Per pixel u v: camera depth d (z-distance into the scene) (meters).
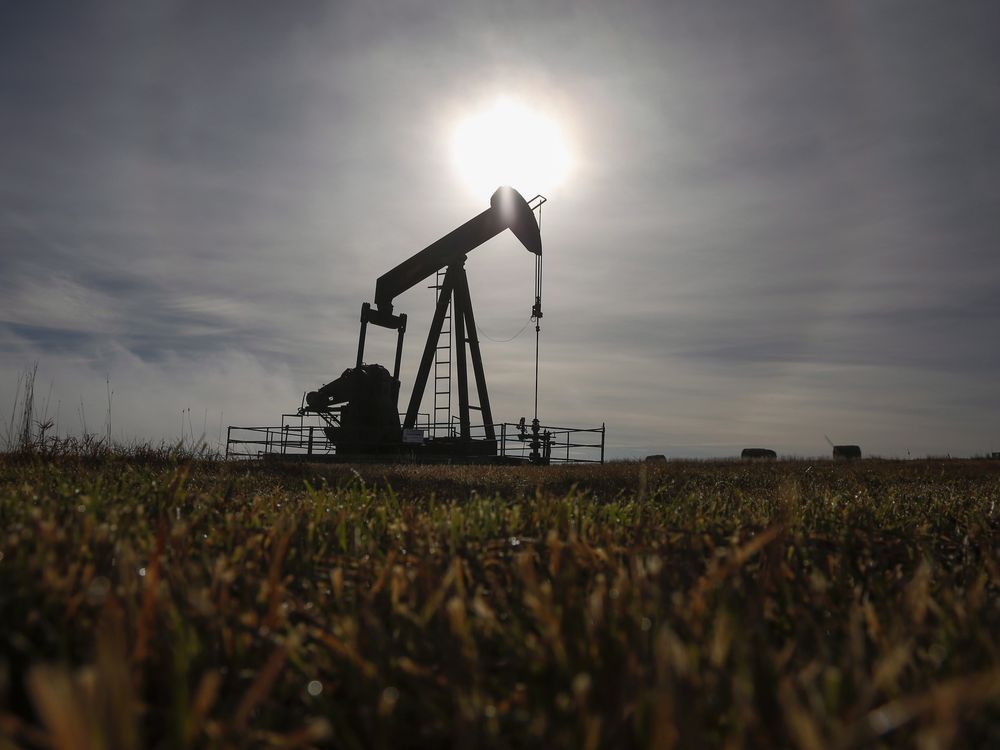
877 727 1.05
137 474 5.46
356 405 26.98
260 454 23.97
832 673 1.25
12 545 2.24
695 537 2.97
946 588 2.26
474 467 11.41
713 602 2.00
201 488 4.91
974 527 3.63
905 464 14.41
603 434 27.55
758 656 1.46
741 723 1.18
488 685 1.58
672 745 1.09
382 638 1.70
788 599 2.13
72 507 3.23
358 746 1.38
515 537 3.04
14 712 1.48
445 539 2.98
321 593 2.31
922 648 1.80
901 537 3.41
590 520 3.47
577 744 1.19
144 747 1.35
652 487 7.02
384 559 2.73
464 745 1.22
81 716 0.86
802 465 13.72
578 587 2.17
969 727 1.22
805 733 1.01
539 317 26.81
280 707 1.54
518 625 1.83
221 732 1.20
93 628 1.69
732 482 8.20
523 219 26.86
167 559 2.40
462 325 27.27
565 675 1.50
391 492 4.57
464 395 26.72
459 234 27.50
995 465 14.08
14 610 1.75
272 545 2.81
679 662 1.22
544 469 10.78
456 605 1.72
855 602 2.07
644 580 1.97
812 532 3.29
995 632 1.79
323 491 4.74
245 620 1.84
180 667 1.36
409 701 1.52
